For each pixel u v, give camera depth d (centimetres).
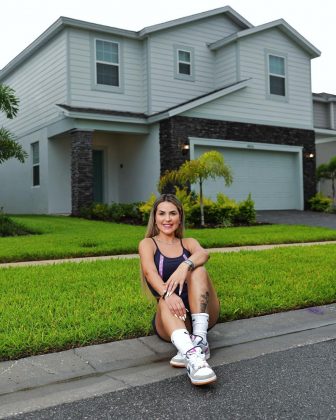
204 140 1622
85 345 372
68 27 1569
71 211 1684
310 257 758
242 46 1745
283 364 340
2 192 2111
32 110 1825
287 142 1836
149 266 364
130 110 1689
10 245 886
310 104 1912
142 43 1714
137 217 1456
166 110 1579
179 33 1752
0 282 572
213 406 273
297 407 270
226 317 442
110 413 267
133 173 1755
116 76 1667
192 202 1409
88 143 1527
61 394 293
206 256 364
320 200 1831
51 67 1678
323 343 387
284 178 1853
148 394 292
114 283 565
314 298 500
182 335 317
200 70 1802
